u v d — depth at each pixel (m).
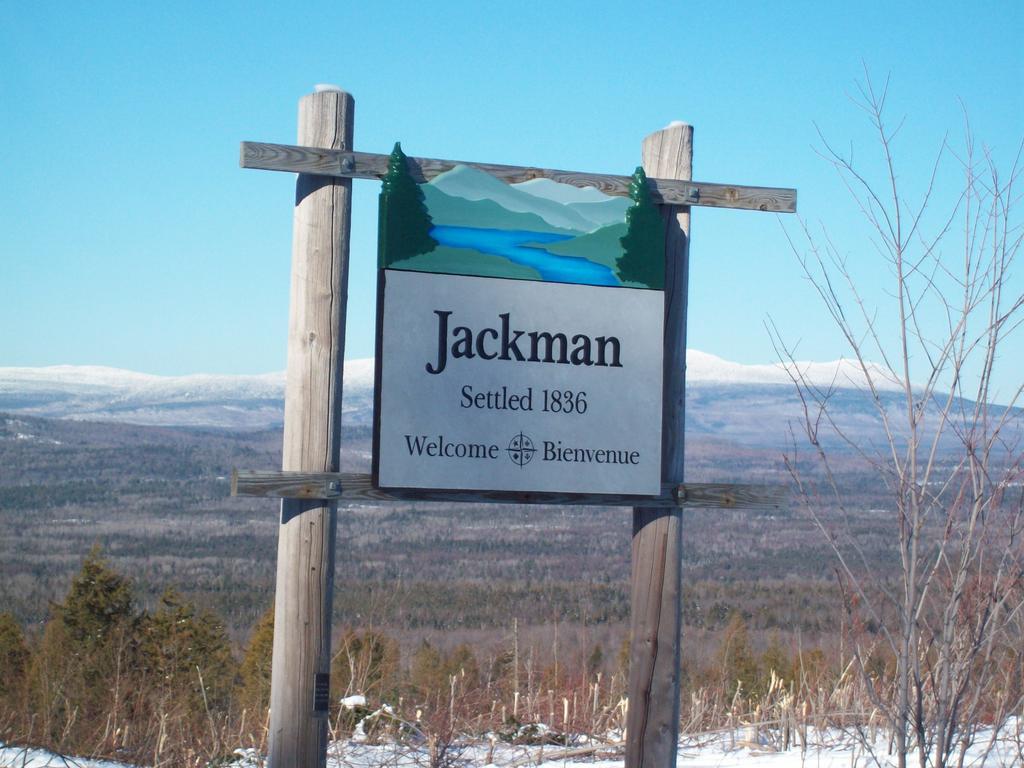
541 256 5.05
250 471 4.57
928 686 5.13
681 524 5.23
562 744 7.26
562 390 5.03
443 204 4.93
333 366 4.76
